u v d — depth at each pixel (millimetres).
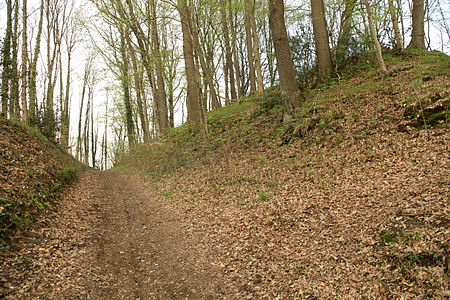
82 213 9227
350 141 10508
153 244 7191
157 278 5598
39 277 5016
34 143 13688
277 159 11727
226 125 18312
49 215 8031
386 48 17438
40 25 20094
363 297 4203
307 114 13328
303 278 4988
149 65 17078
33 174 9586
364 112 11672
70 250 6355
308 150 11352
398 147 8875
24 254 5613
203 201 10055
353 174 8539
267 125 15328
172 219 8961
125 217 9375
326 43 16188
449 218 5117
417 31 17891
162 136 22766
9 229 6055
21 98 17469
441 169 6875
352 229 6016
